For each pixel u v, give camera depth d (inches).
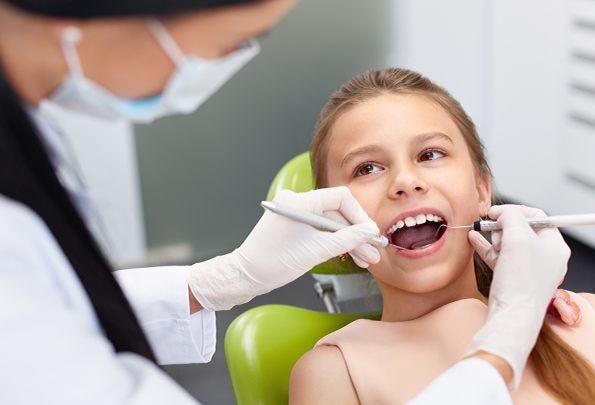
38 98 28.1
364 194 48.8
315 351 49.4
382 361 47.5
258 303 105.5
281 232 45.1
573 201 106.0
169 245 111.3
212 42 27.4
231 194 110.7
